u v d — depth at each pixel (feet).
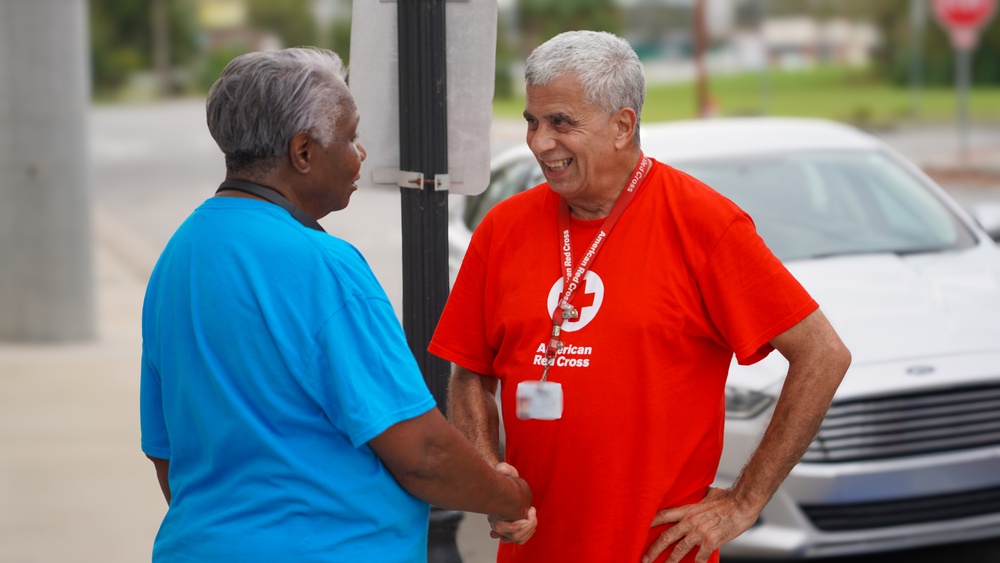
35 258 33.14
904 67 193.06
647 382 9.21
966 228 19.99
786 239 19.03
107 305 39.47
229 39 341.21
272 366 8.02
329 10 286.66
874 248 19.03
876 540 15.39
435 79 11.02
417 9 10.91
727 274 9.14
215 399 8.16
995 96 153.69
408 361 8.23
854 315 16.60
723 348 9.57
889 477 15.15
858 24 257.14
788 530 15.21
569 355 9.34
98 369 30.12
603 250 9.41
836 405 15.15
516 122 122.01
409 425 8.10
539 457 9.53
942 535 15.60
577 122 9.18
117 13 301.84
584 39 9.30
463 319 10.21
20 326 33.35
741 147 21.27
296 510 8.09
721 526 9.23
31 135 32.76
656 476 9.29
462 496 8.54
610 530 9.37
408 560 8.60
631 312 9.20
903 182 20.74
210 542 8.18
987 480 15.46
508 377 9.66
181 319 8.27
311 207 8.59
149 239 55.16
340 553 8.16
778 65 255.91
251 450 8.12
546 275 9.60
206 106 8.41
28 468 22.27
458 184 11.40
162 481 9.36
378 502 8.30
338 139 8.42
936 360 15.52
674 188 9.45
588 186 9.37
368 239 50.06
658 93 177.88
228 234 8.17
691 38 272.10
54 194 32.99
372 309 8.16
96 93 275.39
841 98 155.02
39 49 32.35
